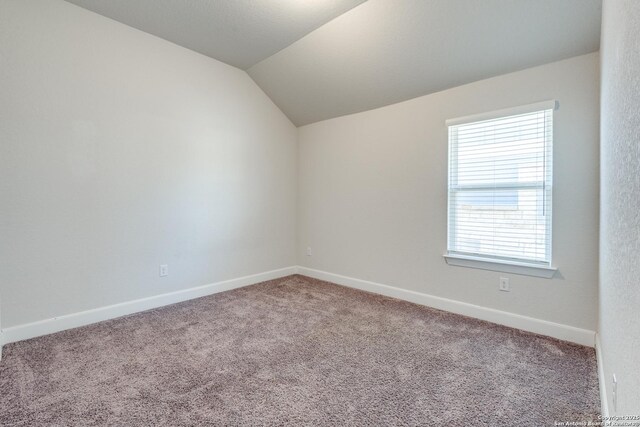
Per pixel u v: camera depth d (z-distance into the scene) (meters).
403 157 3.25
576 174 2.25
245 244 3.85
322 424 1.49
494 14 2.19
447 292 2.97
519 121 2.50
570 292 2.30
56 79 2.48
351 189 3.76
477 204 2.76
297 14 2.63
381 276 3.50
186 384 1.81
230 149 3.66
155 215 3.07
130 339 2.38
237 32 2.92
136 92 2.91
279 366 2.00
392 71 2.95
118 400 1.66
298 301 3.27
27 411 1.57
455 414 1.55
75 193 2.59
